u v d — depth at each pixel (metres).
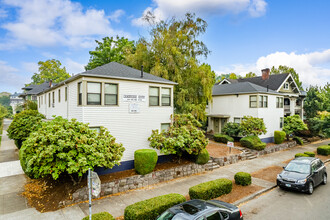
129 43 34.91
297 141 26.88
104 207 9.68
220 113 28.11
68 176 11.76
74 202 10.02
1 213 8.90
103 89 12.78
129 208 8.05
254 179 13.59
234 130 23.42
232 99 26.48
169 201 8.56
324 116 30.61
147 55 22.38
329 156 20.52
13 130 18.00
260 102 24.25
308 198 10.78
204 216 6.48
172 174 13.76
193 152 14.78
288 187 11.44
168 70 21.25
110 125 13.02
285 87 32.00
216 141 24.33
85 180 11.60
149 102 14.95
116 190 11.42
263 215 8.92
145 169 12.53
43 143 9.27
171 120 15.88
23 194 10.68
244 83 27.33
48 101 21.75
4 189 11.25
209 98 22.17
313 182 11.59
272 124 25.95
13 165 15.48
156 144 13.77
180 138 13.71
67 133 9.44
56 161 9.27
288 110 32.72
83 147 9.50
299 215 8.92
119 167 13.31
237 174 12.62
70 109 13.99
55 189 10.91
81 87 12.35
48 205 9.64
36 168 9.07
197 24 24.59
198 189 9.90
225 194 10.98
